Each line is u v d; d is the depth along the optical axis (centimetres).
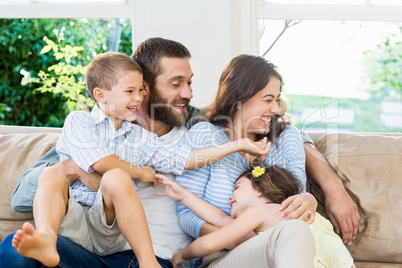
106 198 161
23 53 511
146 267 154
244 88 191
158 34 265
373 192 195
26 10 279
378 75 543
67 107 512
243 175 184
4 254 143
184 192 179
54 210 150
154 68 195
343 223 188
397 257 194
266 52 314
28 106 516
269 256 147
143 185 186
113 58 186
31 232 132
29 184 177
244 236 170
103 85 184
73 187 179
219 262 164
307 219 170
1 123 514
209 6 262
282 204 169
